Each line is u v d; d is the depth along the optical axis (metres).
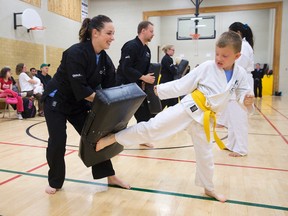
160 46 14.84
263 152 3.25
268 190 2.14
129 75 3.16
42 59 9.16
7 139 3.86
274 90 11.88
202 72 1.83
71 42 10.84
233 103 3.07
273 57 11.71
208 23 14.04
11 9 7.81
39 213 1.75
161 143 3.68
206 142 1.88
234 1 11.27
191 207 1.85
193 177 2.41
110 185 2.22
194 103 1.81
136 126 1.84
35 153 3.14
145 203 1.91
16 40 8.03
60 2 10.06
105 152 1.93
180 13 11.68
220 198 1.94
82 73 1.86
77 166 2.69
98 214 1.75
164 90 1.93
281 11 11.07
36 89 6.29
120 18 12.18
